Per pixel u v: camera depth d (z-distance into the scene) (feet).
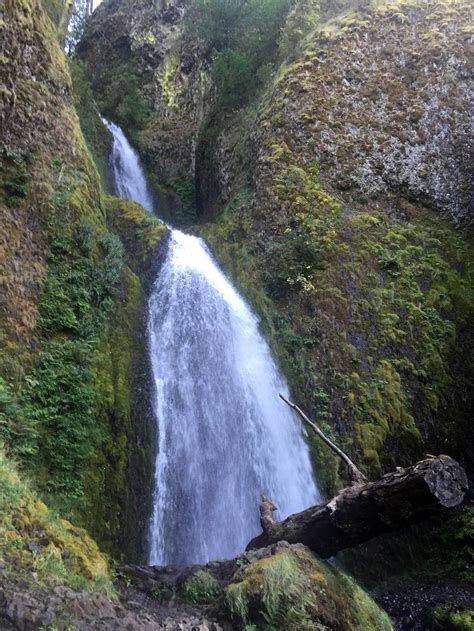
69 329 24.35
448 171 44.16
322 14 54.19
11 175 25.82
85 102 55.93
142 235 35.17
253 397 32.22
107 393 23.71
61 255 26.13
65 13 57.21
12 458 18.33
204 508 26.73
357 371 34.88
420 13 49.93
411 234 41.70
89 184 30.96
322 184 42.83
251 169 46.91
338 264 38.83
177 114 68.80
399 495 15.37
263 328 36.24
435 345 37.35
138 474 23.86
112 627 11.69
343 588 16.58
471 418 36.24
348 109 45.83
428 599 27.02
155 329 29.96
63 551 14.61
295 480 30.91
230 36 65.51
